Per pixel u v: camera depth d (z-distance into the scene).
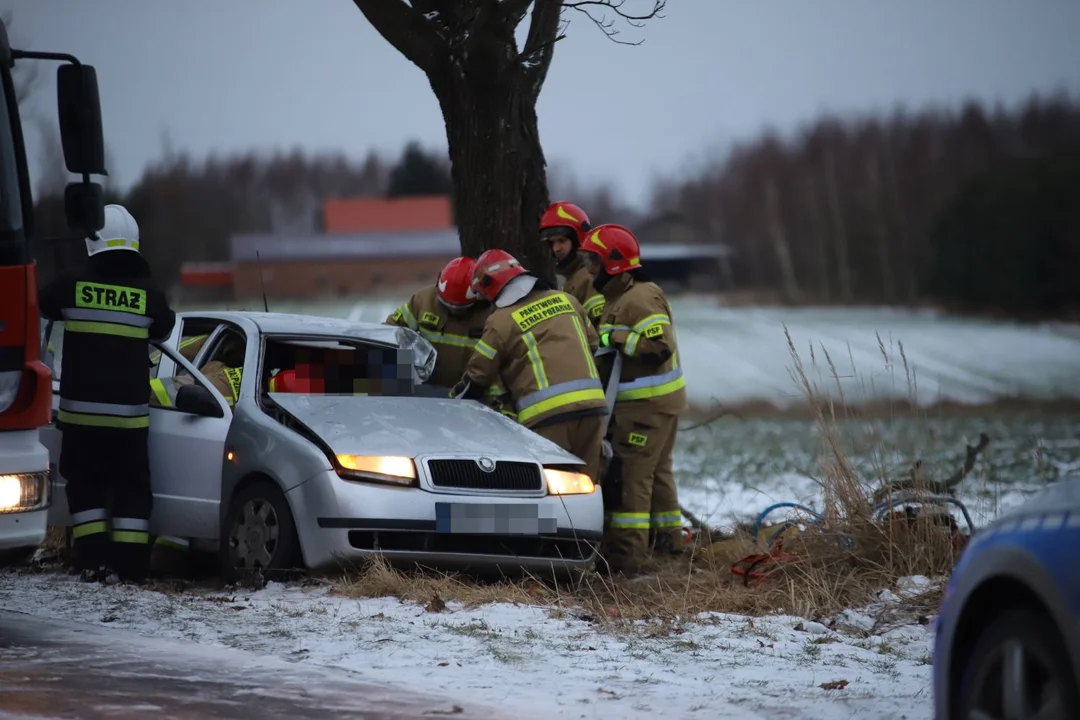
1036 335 155.25
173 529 18.80
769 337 156.12
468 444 17.61
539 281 20.17
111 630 13.70
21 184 14.12
